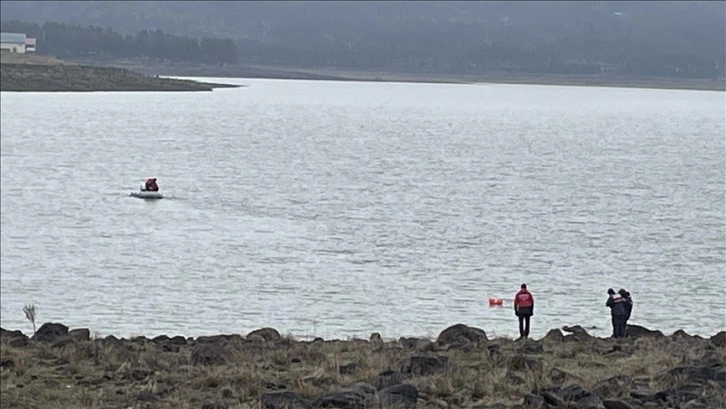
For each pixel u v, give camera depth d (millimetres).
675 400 53125
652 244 185625
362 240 196125
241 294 144125
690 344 77250
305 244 190625
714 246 180875
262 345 76125
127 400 58188
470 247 188500
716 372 58344
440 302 138750
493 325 122500
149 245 189625
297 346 75062
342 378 61469
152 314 131000
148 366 67250
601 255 176750
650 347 75562
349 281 154250
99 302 138500
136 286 150125
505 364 64688
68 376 64750
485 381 58688
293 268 165375
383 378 59250
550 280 155000
